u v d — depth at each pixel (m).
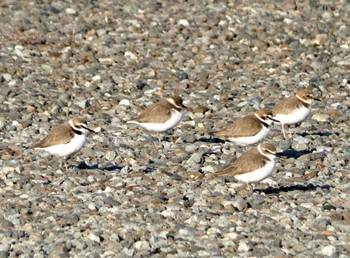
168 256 12.80
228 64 24.39
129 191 15.34
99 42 25.72
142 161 17.22
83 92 21.95
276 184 15.90
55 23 27.36
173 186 15.70
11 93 21.50
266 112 17.14
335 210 14.60
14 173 16.34
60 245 13.08
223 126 19.72
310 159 17.48
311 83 22.88
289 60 24.81
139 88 22.41
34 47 25.22
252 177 14.89
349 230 13.84
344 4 29.55
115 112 20.67
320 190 15.58
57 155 16.36
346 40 26.47
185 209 14.50
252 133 17.00
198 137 18.97
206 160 17.28
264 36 26.48
